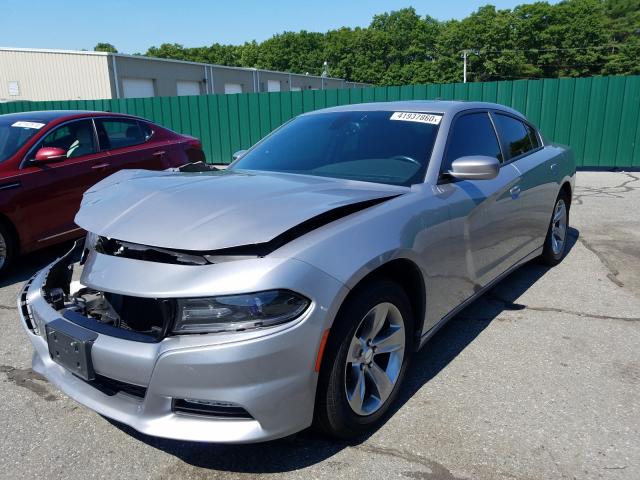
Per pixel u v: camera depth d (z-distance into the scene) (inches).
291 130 153.9
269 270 81.3
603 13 2743.6
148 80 1177.4
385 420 104.3
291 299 81.8
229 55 4018.2
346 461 92.7
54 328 93.0
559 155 194.4
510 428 101.0
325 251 87.6
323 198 100.3
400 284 110.3
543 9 2578.7
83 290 109.7
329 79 2063.2
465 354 132.1
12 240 198.5
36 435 102.2
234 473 90.4
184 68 1266.0
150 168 255.6
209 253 84.4
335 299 85.6
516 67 2564.0
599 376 120.4
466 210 124.0
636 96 425.7
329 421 91.4
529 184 162.6
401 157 126.3
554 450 94.3
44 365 101.1
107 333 87.2
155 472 91.3
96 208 104.3
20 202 198.4
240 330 79.4
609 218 278.8
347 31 3639.3
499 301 167.5
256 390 79.7
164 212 94.5
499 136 157.9
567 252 219.6
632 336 141.1
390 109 145.6
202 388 79.6
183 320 81.0
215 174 124.6
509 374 121.9
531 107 450.6
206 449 97.2
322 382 88.4
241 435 81.1
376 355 102.7
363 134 137.2
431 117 136.4
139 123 264.2
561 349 134.0
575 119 442.9
